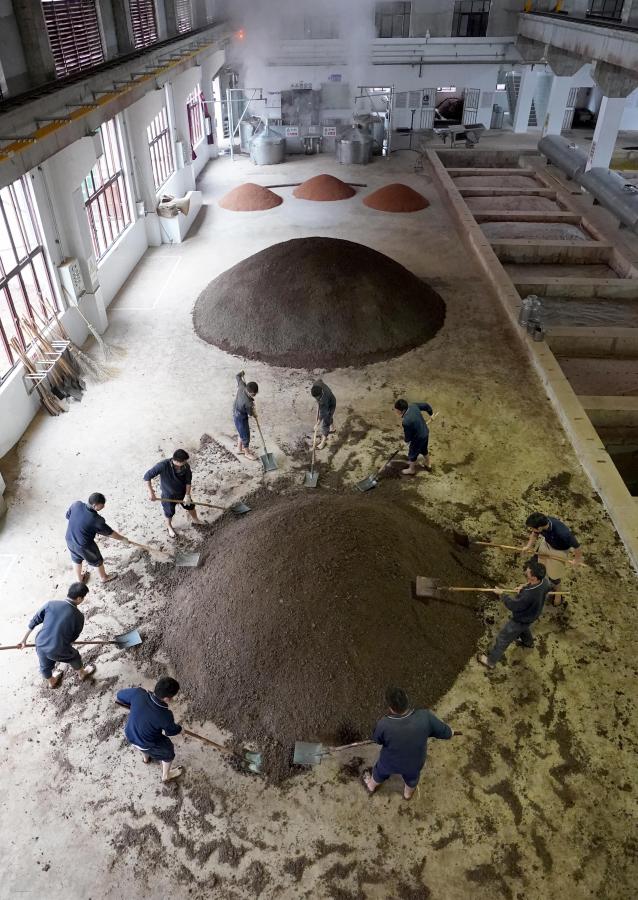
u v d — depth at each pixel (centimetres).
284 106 2827
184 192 2178
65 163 1141
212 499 905
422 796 568
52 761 599
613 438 1129
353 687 618
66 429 1054
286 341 1254
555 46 2300
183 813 559
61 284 1209
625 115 3241
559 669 673
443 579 734
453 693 649
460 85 2903
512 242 1809
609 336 1309
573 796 567
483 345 1290
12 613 743
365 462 978
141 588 770
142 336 1335
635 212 1822
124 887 514
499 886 510
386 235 1905
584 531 847
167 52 1686
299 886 511
